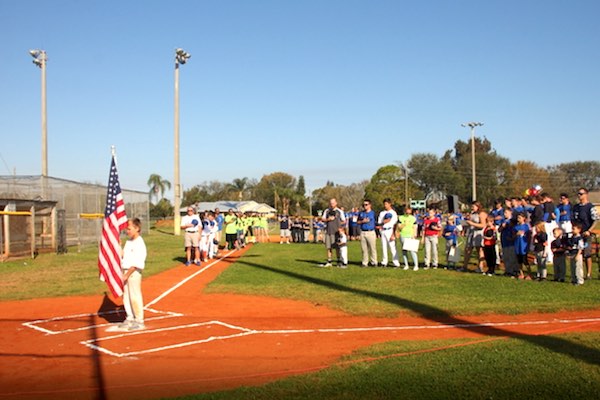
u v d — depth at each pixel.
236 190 105.88
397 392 5.52
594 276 14.69
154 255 23.62
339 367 6.48
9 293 13.37
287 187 105.50
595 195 81.56
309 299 11.77
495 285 13.16
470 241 16.00
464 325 9.08
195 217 19.14
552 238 15.61
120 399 5.77
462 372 6.08
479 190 79.81
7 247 21.98
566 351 6.80
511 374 5.96
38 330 9.37
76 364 7.21
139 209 43.69
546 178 82.25
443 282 13.78
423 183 80.44
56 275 16.86
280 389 5.72
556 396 5.30
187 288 13.82
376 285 13.41
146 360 7.31
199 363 7.09
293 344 8.00
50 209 25.16
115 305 11.78
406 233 17.08
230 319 9.98
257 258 21.64
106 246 10.34
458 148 93.31
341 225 17.56
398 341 7.88
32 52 35.97
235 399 5.47
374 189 70.44
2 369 7.03
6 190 26.69
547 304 10.59
